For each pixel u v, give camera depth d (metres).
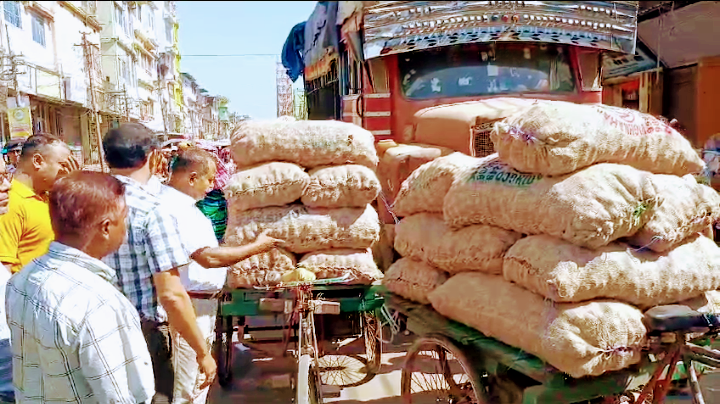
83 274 2.04
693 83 6.30
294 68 8.59
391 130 6.02
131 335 2.10
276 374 4.69
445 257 3.28
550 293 2.50
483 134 4.90
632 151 2.76
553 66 6.18
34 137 3.91
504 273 2.91
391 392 4.31
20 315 2.04
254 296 3.88
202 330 3.46
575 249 2.56
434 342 3.30
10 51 12.86
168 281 2.82
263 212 4.04
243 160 4.18
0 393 2.66
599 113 2.78
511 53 6.10
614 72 7.38
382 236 5.22
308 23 8.02
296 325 4.02
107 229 2.11
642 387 2.78
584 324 2.47
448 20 5.80
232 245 3.97
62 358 1.98
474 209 3.12
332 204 4.05
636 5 6.31
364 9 5.77
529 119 2.72
